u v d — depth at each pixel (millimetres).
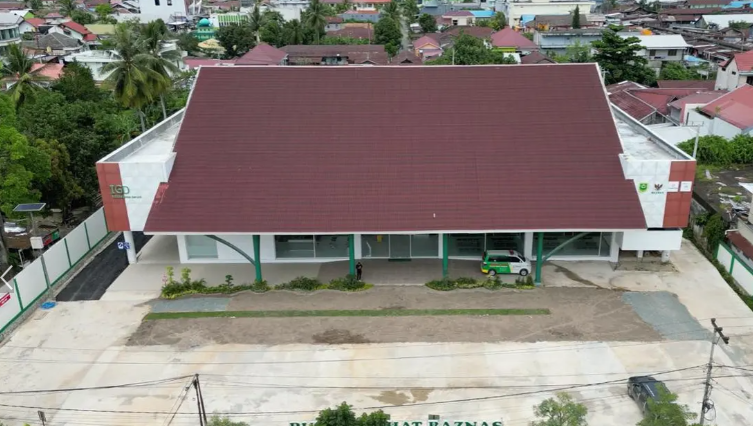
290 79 45375
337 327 35281
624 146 44125
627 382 29828
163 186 40000
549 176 39594
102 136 56031
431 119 42938
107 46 100375
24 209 41781
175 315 36969
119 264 44062
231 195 39375
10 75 67312
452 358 32156
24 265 44938
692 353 31984
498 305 37188
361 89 44719
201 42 148000
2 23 132375
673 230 40000
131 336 34906
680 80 96500
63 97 60406
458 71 45531
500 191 39031
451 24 184125
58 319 36875
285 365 31906
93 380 31078
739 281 38969
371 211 38375
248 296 38969
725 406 28016
